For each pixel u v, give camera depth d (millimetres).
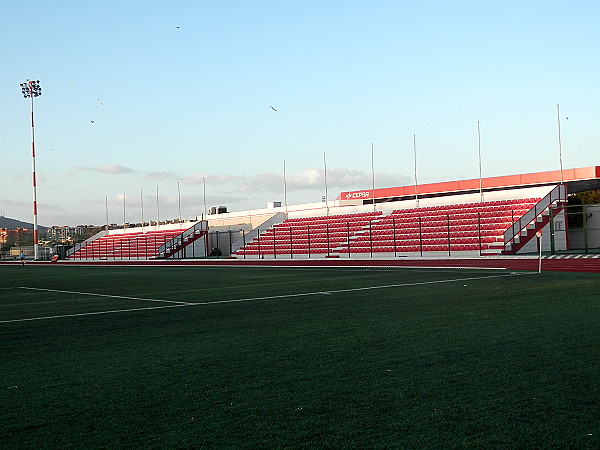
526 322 9336
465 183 57469
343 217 51906
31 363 7270
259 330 9422
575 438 4070
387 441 4094
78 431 4496
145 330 9875
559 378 5672
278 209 58719
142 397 5441
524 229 37719
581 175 48688
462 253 38688
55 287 21797
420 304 12305
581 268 22812
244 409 4949
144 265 44781
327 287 17516
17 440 4316
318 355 7180
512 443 4004
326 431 4332
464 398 5086
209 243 64250
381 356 6988
